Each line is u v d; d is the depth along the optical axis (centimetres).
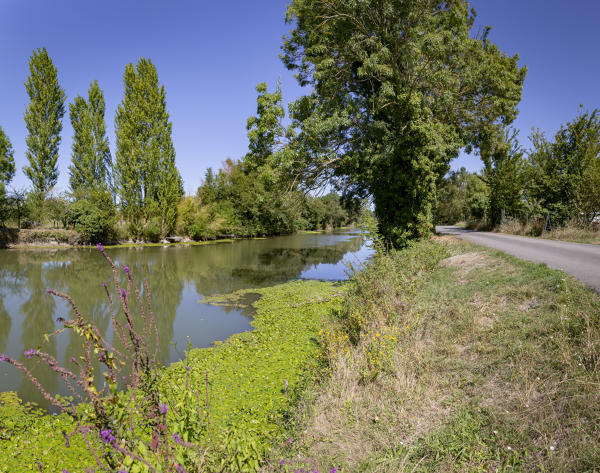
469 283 906
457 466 355
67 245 3428
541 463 331
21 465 471
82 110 4000
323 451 419
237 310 1305
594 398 373
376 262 1124
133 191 3897
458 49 1812
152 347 926
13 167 3675
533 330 541
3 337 1021
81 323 242
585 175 2031
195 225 4541
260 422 541
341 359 620
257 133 1695
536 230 2280
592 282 660
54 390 717
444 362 561
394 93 1605
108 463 238
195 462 269
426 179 1789
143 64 3831
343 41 1722
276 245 4228
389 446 410
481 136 2405
